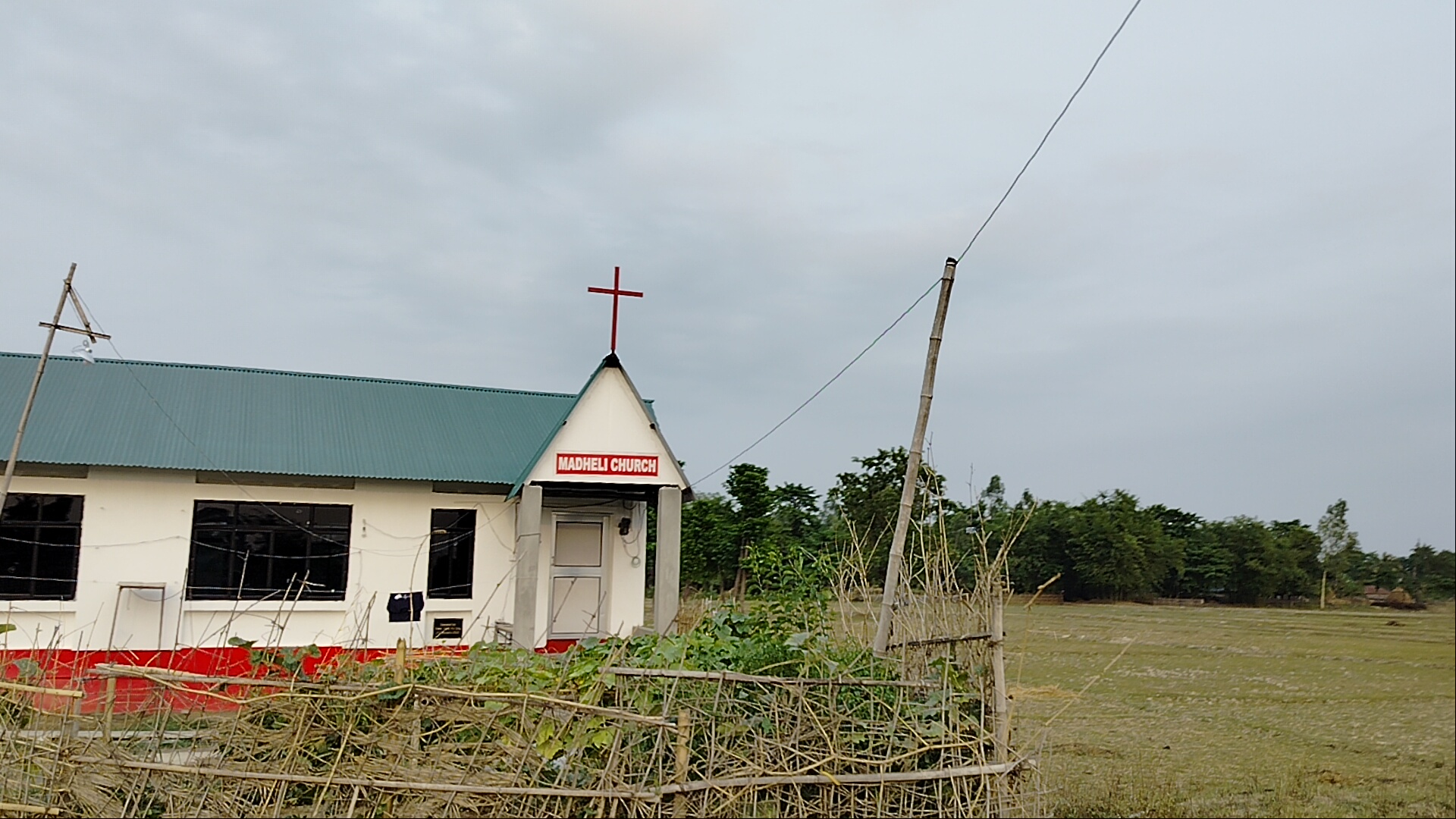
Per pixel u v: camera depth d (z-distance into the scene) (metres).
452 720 7.68
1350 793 11.60
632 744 7.66
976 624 8.92
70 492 15.05
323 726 7.68
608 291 16.34
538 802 7.39
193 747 7.77
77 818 7.60
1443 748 14.40
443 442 17.67
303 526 16.25
